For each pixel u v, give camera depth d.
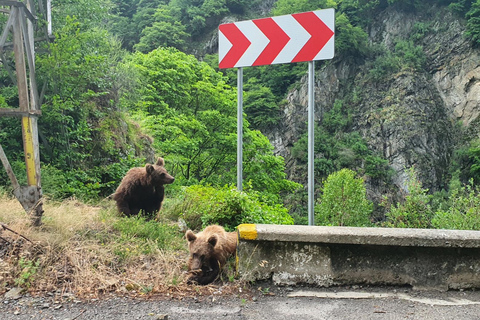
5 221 4.54
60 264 3.71
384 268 3.66
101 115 10.18
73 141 9.32
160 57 22.27
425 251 3.66
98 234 4.48
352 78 54.06
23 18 5.09
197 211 5.82
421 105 49.53
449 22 54.19
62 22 10.28
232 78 54.50
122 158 10.25
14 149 8.30
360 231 3.66
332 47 4.47
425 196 8.50
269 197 21.59
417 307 3.22
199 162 23.84
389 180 46.38
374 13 59.31
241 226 3.79
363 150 47.81
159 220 5.92
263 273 3.67
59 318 2.86
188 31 60.88
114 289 3.43
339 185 19.17
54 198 7.30
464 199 7.62
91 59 8.98
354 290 3.59
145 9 59.03
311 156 4.55
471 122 48.25
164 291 3.43
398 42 55.06
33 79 5.19
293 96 51.09
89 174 9.16
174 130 18.09
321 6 57.91
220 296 3.40
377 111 50.19
